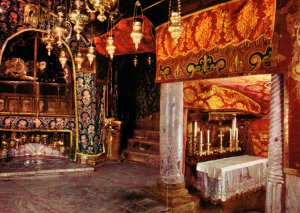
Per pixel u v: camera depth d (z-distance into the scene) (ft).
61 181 19.57
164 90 15.56
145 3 15.12
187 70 13.47
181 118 15.56
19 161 23.67
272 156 9.68
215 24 12.04
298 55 8.82
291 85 9.01
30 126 23.66
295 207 8.90
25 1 21.15
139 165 25.67
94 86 24.40
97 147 25.00
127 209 14.11
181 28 10.27
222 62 11.60
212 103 18.56
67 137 26.55
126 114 30.89
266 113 19.19
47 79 25.98
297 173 8.80
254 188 18.15
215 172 16.35
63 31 13.69
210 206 16.81
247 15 10.62
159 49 15.44
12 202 14.92
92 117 24.30
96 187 18.17
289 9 9.10
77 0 11.80
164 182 15.29
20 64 24.77
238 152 21.26
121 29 16.69
